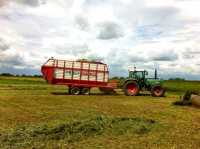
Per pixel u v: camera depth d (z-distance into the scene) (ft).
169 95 107.86
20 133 38.70
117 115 55.88
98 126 42.57
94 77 104.12
